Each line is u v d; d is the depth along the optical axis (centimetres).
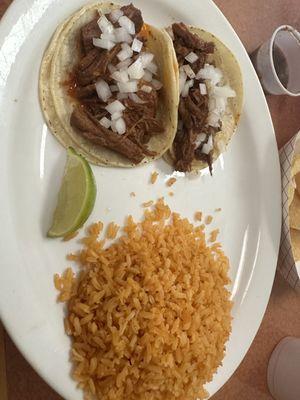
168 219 27
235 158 29
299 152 31
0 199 22
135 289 23
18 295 22
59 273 24
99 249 24
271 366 32
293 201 31
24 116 23
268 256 30
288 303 33
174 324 23
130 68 24
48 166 24
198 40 26
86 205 22
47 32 24
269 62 30
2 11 24
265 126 30
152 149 26
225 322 26
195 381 24
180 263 25
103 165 25
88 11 24
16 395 24
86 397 23
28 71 23
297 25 33
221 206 29
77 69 24
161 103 27
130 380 23
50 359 22
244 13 31
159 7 27
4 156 22
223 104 27
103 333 23
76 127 24
